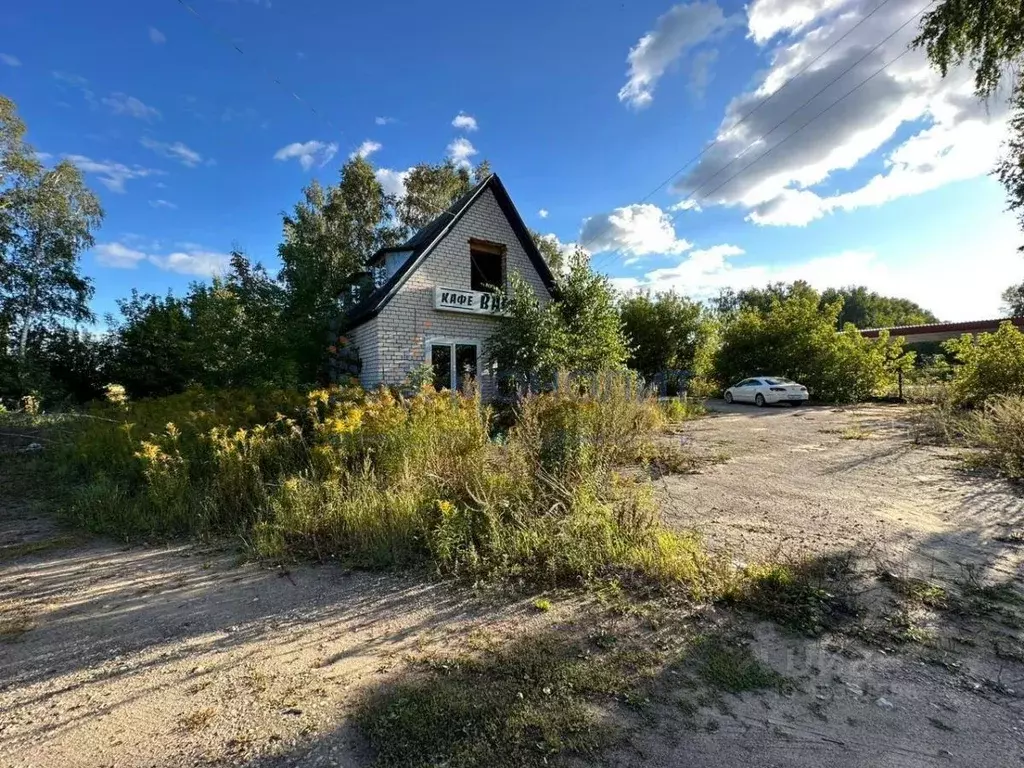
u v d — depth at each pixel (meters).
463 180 31.45
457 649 2.87
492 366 13.57
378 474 5.53
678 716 2.26
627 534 4.22
